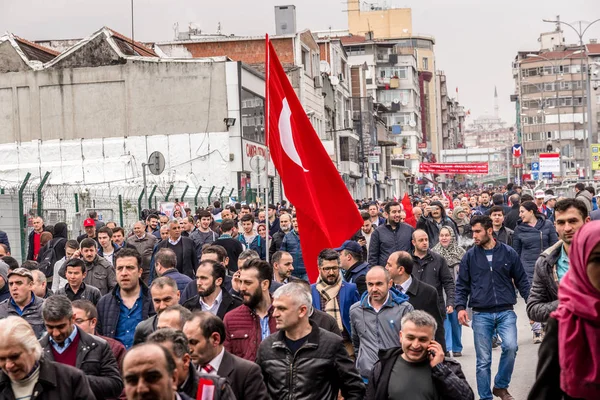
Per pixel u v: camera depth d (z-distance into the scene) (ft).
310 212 39.50
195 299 35.35
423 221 68.03
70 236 92.58
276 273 43.29
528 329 62.39
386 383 26.84
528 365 49.78
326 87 249.55
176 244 59.36
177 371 20.56
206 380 20.97
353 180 286.05
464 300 43.01
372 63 459.73
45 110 165.17
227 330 31.99
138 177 157.48
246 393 25.11
